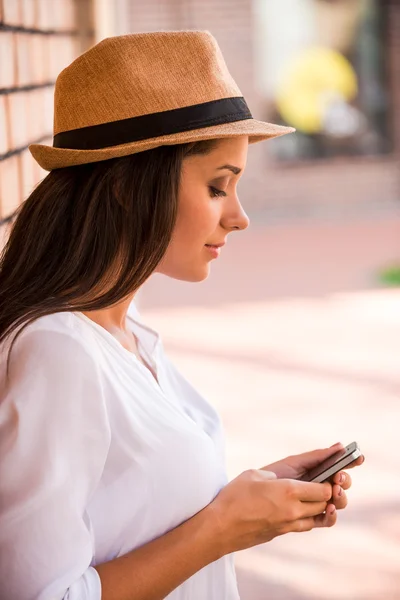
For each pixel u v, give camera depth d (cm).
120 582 158
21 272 167
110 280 167
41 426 151
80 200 167
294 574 395
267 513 170
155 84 167
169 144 164
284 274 1080
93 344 160
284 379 670
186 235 174
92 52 168
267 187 1502
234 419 580
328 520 180
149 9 1409
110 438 158
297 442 538
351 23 1509
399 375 673
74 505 152
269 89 1504
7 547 149
